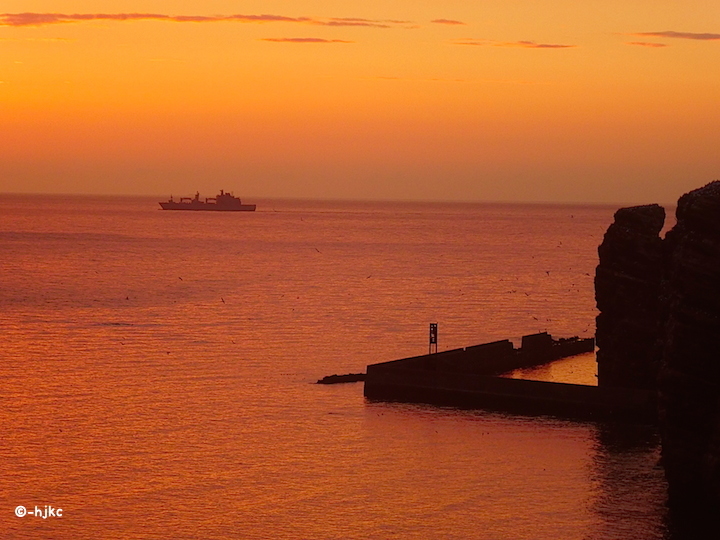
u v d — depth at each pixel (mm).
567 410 66938
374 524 44969
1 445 56688
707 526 44656
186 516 45719
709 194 46031
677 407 46344
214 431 60594
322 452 56344
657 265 69375
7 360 84500
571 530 44312
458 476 52031
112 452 55594
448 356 79125
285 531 44031
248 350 92125
